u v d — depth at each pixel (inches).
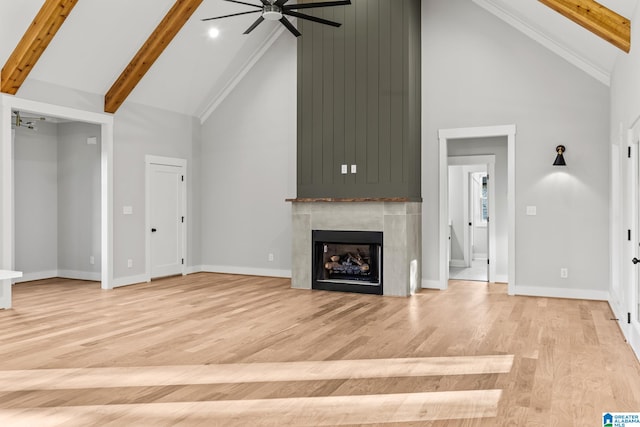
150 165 308.8
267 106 323.9
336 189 271.6
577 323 194.5
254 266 331.0
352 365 143.9
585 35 207.9
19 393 122.6
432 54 276.2
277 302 237.3
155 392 123.2
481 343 166.7
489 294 260.2
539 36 251.4
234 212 337.1
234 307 225.5
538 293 254.7
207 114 345.1
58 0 211.6
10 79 223.5
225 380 131.6
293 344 165.5
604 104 240.2
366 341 169.2
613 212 218.5
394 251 255.1
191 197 340.5
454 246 391.9
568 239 248.4
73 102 259.4
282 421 106.3
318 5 192.4
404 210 252.5
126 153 291.7
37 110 240.8
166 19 261.9
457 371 138.6
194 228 343.3
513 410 111.6
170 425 104.3
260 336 175.3
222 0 273.9
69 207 319.6
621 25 170.2
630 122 169.2
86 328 186.7
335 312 214.8
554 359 149.0
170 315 209.0
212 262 346.0
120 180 287.9
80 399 118.7
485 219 433.1
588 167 243.9
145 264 304.3
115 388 125.9
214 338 172.9
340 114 270.7
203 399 118.6
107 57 258.7
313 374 136.3
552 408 112.7
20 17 213.0
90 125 309.6
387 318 203.3
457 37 269.9
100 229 307.3
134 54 268.8
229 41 303.7
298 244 278.7
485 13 263.6
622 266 185.5
